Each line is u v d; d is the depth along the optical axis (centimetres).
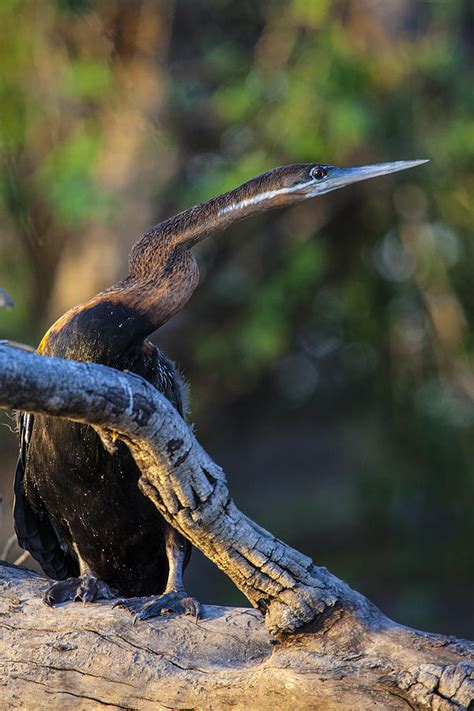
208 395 1543
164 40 1315
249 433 1870
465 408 1417
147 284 543
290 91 1252
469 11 1435
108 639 477
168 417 403
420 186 1333
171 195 1322
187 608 500
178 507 421
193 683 448
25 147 1320
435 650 415
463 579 1543
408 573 1566
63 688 468
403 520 1638
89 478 559
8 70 1270
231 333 1399
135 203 1299
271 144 1300
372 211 1382
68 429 544
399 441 1470
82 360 530
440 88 1340
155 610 495
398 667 411
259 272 1378
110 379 391
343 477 1877
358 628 427
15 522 628
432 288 1355
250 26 1421
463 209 1339
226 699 437
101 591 525
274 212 1380
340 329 1497
